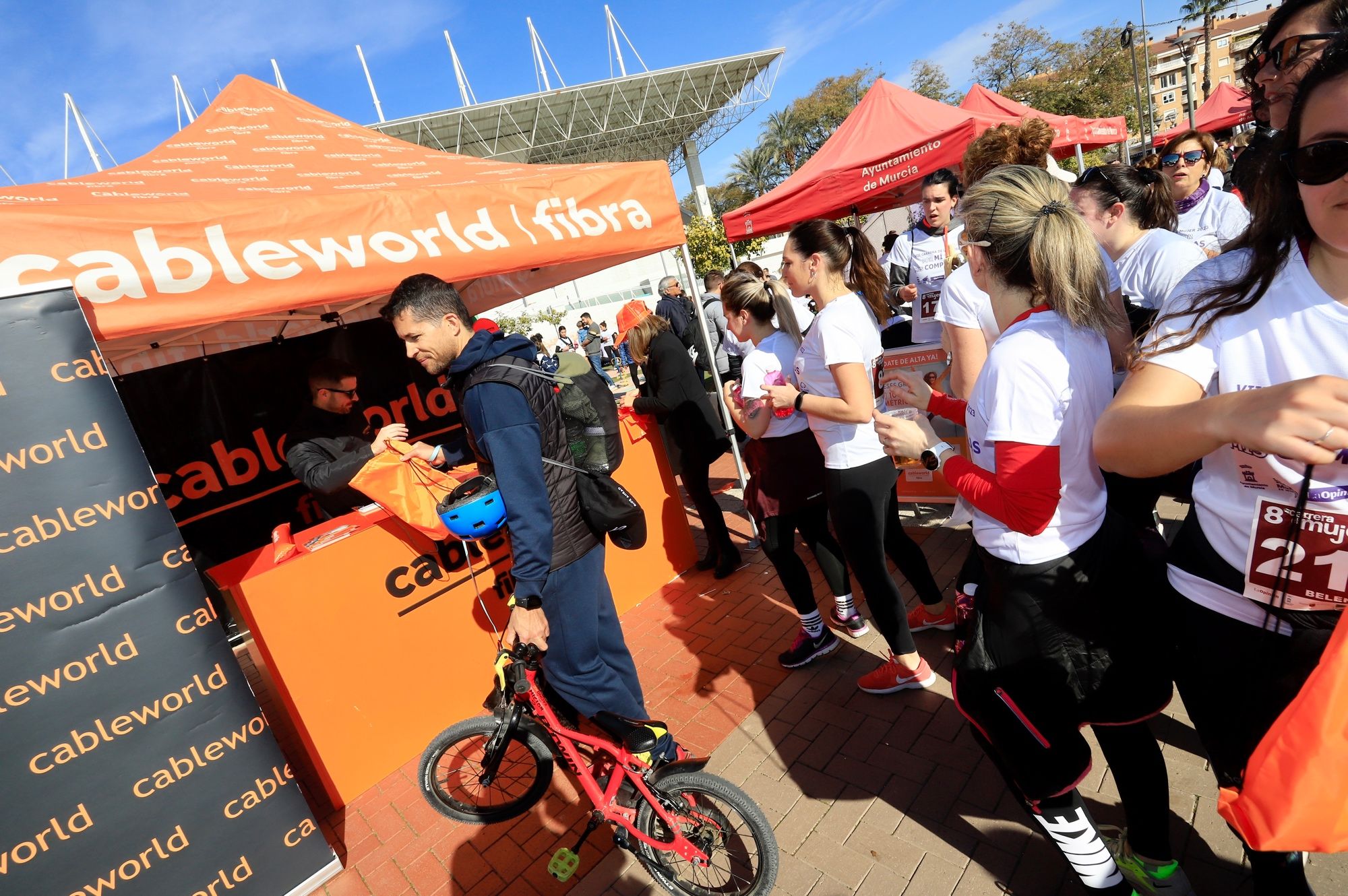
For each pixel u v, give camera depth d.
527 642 2.03
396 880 2.46
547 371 2.30
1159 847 1.67
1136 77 26.75
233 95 4.07
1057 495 1.37
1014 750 1.56
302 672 2.79
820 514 3.02
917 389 1.94
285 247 2.50
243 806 2.17
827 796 2.37
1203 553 1.22
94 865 1.94
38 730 1.86
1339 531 0.99
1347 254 0.94
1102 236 2.58
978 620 1.58
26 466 1.83
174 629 2.04
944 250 3.89
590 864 2.34
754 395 2.86
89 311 2.08
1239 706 1.20
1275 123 1.56
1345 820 0.86
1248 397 0.87
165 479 4.20
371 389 4.84
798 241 2.46
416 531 3.06
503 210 3.18
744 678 3.17
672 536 4.39
